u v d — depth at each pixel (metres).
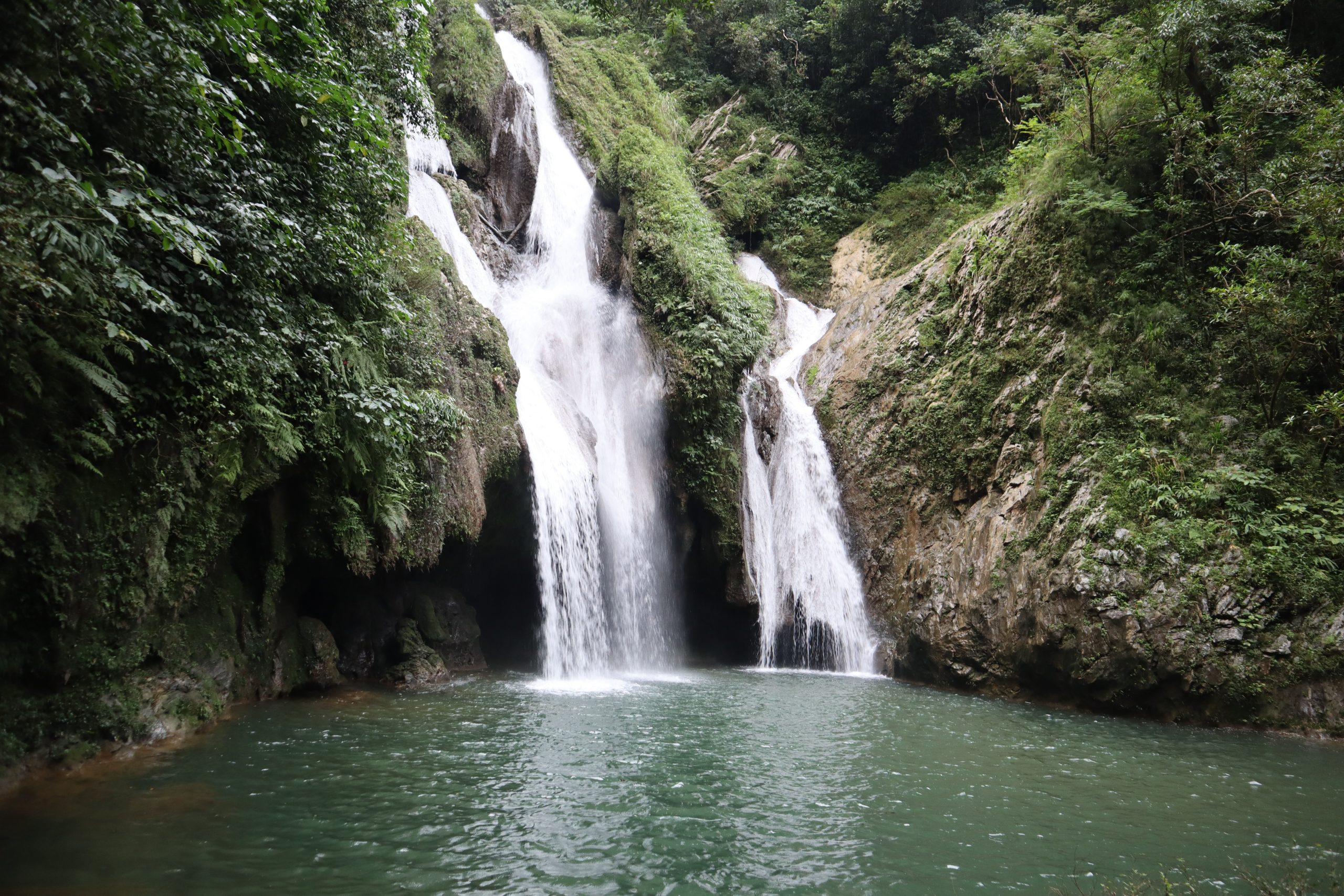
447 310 12.71
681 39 27.81
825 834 6.15
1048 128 17.70
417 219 13.83
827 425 17.81
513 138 19.56
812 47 27.92
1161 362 13.53
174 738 7.73
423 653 12.28
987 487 14.61
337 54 8.82
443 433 11.38
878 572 15.92
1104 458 12.98
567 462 14.26
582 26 26.84
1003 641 13.11
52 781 6.27
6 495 5.59
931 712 11.33
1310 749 9.53
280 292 8.40
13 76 5.14
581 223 20.34
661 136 24.00
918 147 26.02
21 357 5.39
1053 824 6.56
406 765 7.45
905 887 5.21
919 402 16.30
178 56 6.00
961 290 16.67
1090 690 11.85
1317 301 12.13
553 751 8.27
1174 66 14.84
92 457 6.40
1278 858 5.88
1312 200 11.81
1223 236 14.10
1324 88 14.30
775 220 24.72
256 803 6.22
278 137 8.66
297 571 10.79
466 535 11.95
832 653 16.08
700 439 16.67
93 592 6.64
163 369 7.02
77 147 5.74
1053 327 14.66
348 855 5.35
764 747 8.84
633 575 15.69
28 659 6.34
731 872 5.36
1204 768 8.52
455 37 19.62
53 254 5.26
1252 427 12.63
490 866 5.29
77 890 4.53
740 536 16.42
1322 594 10.78
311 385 8.88
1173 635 11.25
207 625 8.77
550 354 16.50
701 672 15.13
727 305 17.73
